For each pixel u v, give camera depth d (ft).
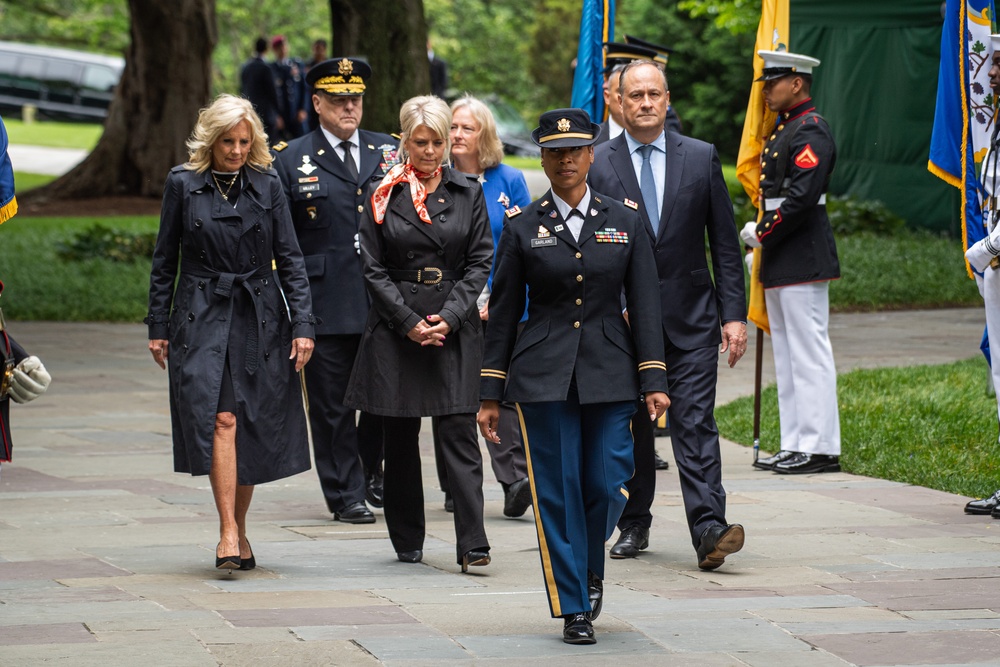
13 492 71.31
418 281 55.93
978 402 90.74
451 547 60.64
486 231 57.16
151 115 249.14
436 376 55.72
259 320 54.90
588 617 44.45
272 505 71.05
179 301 55.16
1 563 55.62
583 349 46.21
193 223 54.44
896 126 194.18
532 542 61.72
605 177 57.82
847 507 67.77
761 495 71.10
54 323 152.76
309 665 41.06
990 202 66.28
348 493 66.49
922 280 160.45
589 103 86.07
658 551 59.47
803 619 47.09
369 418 69.92
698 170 57.57
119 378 114.93
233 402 54.08
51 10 376.27
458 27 395.34
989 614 47.75
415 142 56.03
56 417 96.58
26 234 203.51
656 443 89.86
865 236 184.85
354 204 67.67
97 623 45.62
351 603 49.37
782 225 75.20
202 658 41.55
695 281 57.41
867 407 90.22
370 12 142.41
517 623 46.70
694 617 47.44
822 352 77.25
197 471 53.11
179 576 53.72
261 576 54.13
